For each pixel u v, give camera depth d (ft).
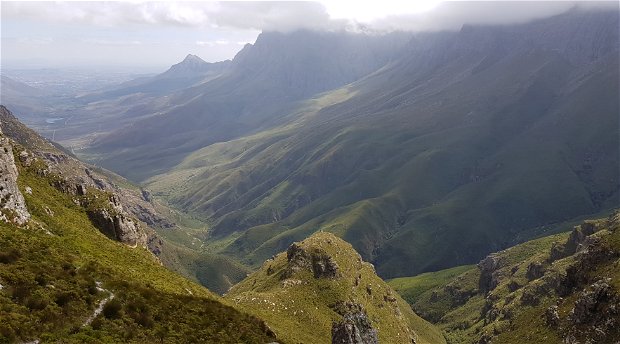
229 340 261.24
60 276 238.48
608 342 484.33
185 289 351.46
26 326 186.39
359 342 373.81
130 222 461.78
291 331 523.29
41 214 343.67
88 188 479.41
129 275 298.76
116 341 207.92
